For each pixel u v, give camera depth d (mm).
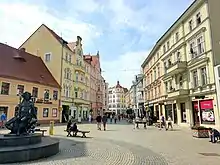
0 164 7242
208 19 21797
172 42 30719
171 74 29859
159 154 9625
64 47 40375
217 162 8023
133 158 8734
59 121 37281
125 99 130125
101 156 8992
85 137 16203
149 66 45000
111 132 20734
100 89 67375
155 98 39375
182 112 28234
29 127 10352
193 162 8023
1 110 26375
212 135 13688
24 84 29953
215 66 20625
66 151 9992
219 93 19969
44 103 33656
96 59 64125
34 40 41719
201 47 23328
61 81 38688
